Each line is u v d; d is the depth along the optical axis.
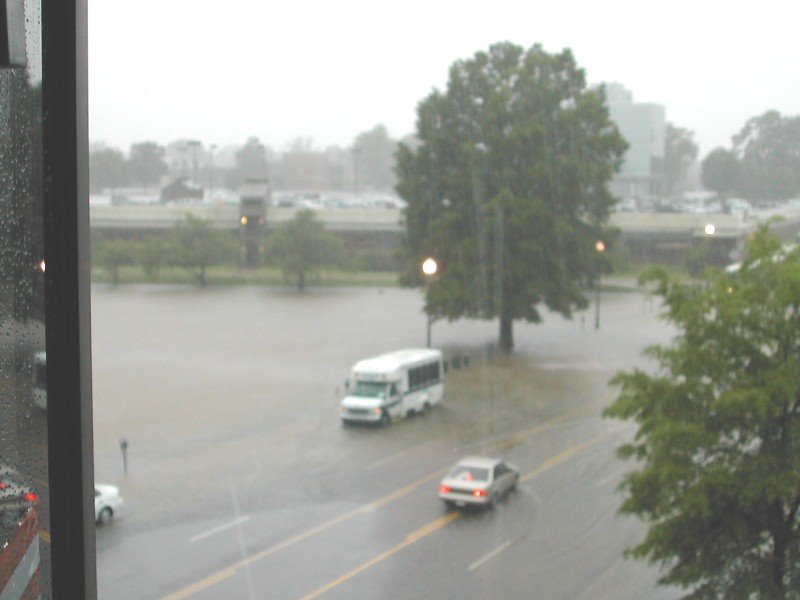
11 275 2.08
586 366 13.39
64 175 2.25
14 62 1.79
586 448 10.23
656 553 5.68
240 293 17.64
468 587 6.74
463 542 7.46
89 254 2.32
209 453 10.29
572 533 7.51
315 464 9.98
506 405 12.16
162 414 11.66
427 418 11.98
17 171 2.10
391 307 18.06
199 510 8.42
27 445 2.12
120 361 14.20
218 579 7.00
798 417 5.49
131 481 9.34
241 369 13.99
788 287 5.49
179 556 7.34
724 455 5.61
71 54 2.26
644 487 5.76
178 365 13.94
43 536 2.19
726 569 5.50
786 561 5.41
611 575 6.79
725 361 5.71
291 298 17.55
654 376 6.04
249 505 8.62
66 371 2.27
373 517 8.20
